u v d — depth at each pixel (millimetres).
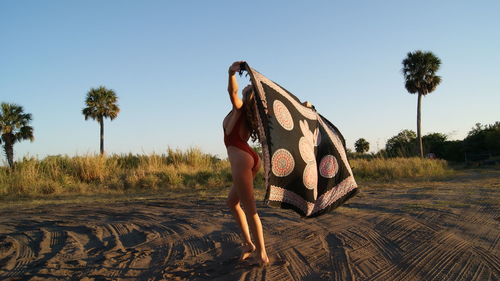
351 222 4949
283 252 3584
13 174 11992
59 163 13492
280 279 2846
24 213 7094
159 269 3197
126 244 4234
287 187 3064
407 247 3664
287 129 3152
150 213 6477
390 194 8203
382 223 4812
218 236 4367
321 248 3709
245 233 3373
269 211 6105
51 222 5828
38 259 3672
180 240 4285
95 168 13102
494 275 2807
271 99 3115
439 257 3301
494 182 10906
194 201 8078
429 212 5484
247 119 3137
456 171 20297
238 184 3055
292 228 4672
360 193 8539
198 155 15922
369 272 2979
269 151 2887
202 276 2961
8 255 3863
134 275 3064
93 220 5934
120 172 13523
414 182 11828
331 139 3766
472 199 6840
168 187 11828
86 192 11086
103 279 2979
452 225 4562
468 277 2791
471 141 38406
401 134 45625
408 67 32469
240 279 2855
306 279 2844
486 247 3557
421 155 30453
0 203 9156
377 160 16297
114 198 9555
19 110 28875
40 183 11500
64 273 3166
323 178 3518
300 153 3203
